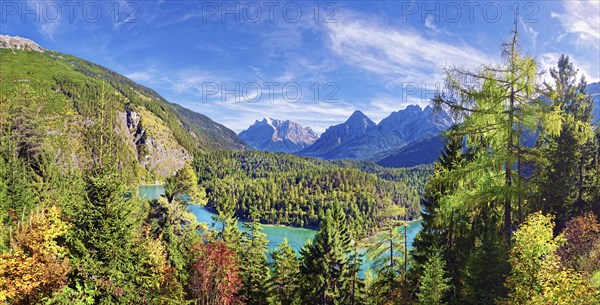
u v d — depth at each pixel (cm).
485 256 1855
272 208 19350
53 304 1709
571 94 3059
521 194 1739
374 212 17325
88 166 2311
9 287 1625
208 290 2666
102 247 1911
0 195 4159
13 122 6531
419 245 2725
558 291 1244
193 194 4469
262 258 4909
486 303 1747
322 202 18888
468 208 2028
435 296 2134
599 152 3538
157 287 2309
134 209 2203
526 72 1599
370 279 5072
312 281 4294
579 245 2103
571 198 3147
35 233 1922
